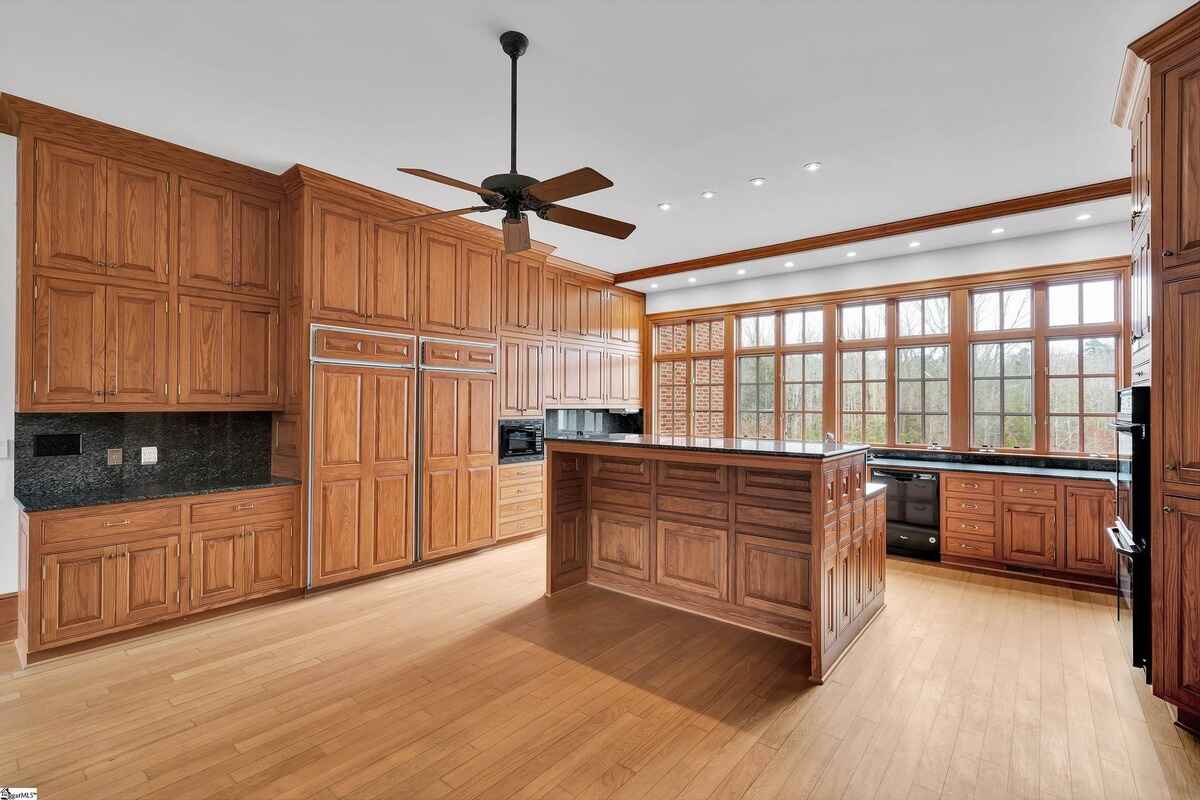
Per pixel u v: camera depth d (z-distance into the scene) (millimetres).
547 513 3852
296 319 3760
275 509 3627
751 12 2195
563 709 2420
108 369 3121
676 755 2109
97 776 1976
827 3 2143
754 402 6504
